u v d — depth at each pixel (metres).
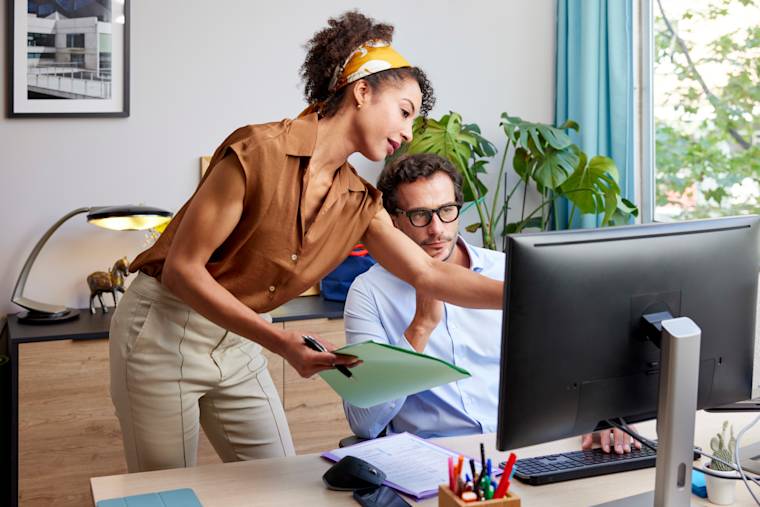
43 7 3.07
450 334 1.98
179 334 1.86
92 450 2.87
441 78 3.64
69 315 3.04
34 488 2.83
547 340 1.26
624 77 3.46
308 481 1.49
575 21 3.61
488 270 2.14
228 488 1.45
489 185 3.75
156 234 3.26
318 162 1.78
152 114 3.25
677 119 3.37
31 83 3.09
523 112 3.77
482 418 1.96
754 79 3.01
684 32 3.30
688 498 1.32
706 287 1.40
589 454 1.59
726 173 3.16
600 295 1.29
